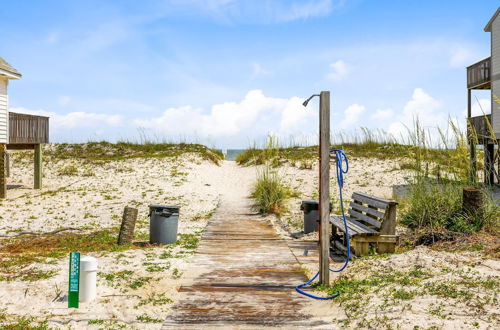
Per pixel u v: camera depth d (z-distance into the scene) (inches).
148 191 738.2
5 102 720.3
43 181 864.3
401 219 392.8
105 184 805.9
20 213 558.3
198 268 288.7
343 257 322.3
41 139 809.5
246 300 221.5
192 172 951.0
